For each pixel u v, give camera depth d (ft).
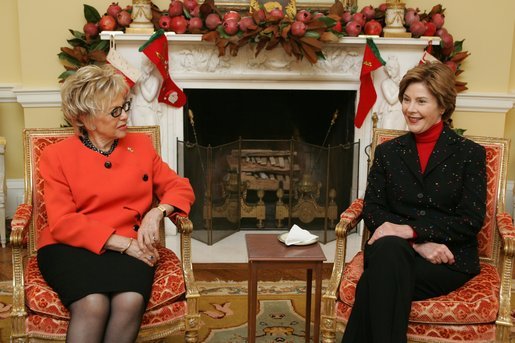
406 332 6.11
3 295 9.50
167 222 12.64
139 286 6.34
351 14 12.21
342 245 7.05
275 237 7.70
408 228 6.80
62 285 6.28
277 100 13.28
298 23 10.89
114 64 11.10
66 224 6.57
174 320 6.65
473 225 6.77
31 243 7.43
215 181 12.06
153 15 11.82
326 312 6.79
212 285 10.23
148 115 11.80
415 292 6.49
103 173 6.92
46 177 6.80
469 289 6.57
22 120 13.09
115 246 6.63
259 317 8.95
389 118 12.17
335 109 13.28
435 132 7.18
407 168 7.17
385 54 11.96
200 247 12.18
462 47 12.78
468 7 12.64
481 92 12.98
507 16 12.67
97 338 6.04
